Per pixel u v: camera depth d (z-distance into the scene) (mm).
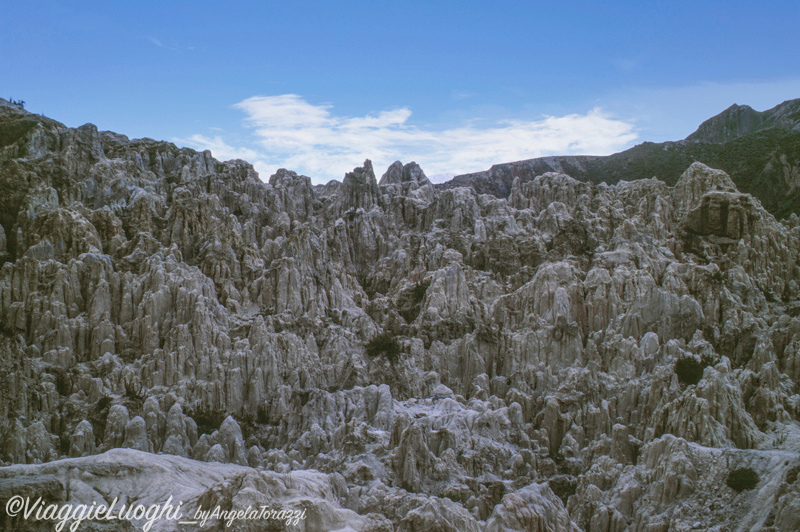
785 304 140000
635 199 168750
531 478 106188
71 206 147000
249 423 117750
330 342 131125
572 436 114312
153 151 181625
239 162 191500
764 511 92500
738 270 140125
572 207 172000
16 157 164250
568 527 90750
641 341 126000
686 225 155875
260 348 125250
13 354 115750
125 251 141000
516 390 122312
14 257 144000
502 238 156500
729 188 158875
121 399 114938
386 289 161000
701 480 99625
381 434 108688
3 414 107875
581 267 148750
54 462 89125
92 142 170750
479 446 108938
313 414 116188
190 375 121000
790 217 167250
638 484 102562
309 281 141500
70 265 131875
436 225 171125
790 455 96750
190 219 150250
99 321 126375
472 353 131250
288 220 163500
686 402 108375
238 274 142500
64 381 117375
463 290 143375
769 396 112062
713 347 126188
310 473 96312
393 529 85375
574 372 122375
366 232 170875
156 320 127188
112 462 89688
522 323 136125
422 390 126375
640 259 143500
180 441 108250
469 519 86500
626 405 116312
